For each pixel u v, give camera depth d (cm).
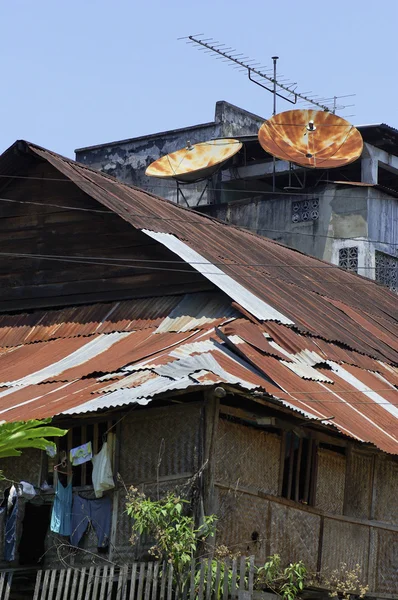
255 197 3497
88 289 2280
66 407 1686
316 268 2698
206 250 2252
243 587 1498
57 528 1748
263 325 1972
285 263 2558
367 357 2178
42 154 2327
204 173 3388
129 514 1574
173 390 1591
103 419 1720
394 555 1969
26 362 2075
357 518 1900
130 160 3856
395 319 2639
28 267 2380
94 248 2294
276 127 3309
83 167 2459
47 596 1625
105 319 2177
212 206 3556
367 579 1902
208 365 1731
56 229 2358
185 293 2139
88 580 1591
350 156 3244
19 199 2420
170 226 2306
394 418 1917
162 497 1667
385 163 3491
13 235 2416
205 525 1564
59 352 2078
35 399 1806
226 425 1688
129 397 1628
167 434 1686
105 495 1725
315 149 3284
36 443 1664
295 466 1806
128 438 1722
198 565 1553
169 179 3488
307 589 1795
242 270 2248
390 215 3422
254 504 1709
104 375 1833
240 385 1605
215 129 3719
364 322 2416
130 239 2242
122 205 2281
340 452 1898
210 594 1502
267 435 1758
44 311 2327
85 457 1733
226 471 1672
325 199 3384
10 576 1747
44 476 1812
